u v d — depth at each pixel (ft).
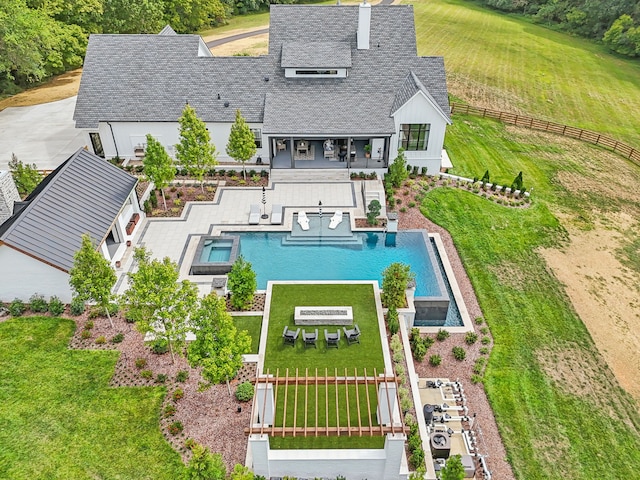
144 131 128.26
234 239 102.06
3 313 83.87
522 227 113.29
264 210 113.19
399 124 123.95
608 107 194.90
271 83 129.08
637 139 169.07
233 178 124.57
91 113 126.31
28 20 161.79
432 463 62.34
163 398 69.77
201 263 94.17
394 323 78.95
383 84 128.98
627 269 102.53
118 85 128.57
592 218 119.34
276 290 88.28
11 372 72.95
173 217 110.52
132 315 69.92
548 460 65.72
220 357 63.72
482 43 264.31
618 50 255.91
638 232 115.14
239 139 114.42
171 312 69.26
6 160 134.41
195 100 127.65
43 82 194.90
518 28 296.10
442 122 123.44
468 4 352.90
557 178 136.26
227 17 318.24
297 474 60.49
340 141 136.46
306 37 133.08
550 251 106.32
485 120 169.99
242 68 130.11
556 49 260.21
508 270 99.96
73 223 87.30
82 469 60.44
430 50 249.14
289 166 127.13
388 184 121.19
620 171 143.74
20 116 162.71
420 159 129.70
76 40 196.24
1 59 163.53
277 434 56.03
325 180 124.26
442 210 116.57
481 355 80.89
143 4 224.12
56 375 72.74
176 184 122.01
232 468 61.05
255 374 73.05
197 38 131.75
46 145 142.61
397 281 81.71
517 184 124.47
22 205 92.22
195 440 64.13
